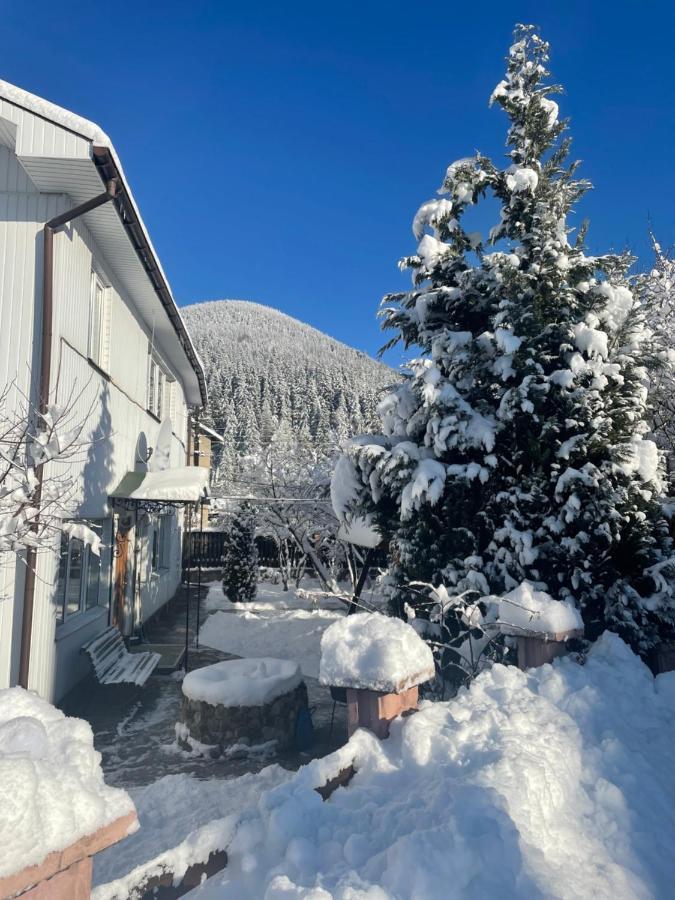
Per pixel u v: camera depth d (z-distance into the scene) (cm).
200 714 685
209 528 3108
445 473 745
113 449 1071
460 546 761
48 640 781
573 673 479
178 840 452
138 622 1347
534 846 268
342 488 863
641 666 520
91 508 946
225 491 1934
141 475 1171
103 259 1014
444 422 754
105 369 1042
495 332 770
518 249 816
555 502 726
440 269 860
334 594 766
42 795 160
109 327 1050
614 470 709
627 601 695
